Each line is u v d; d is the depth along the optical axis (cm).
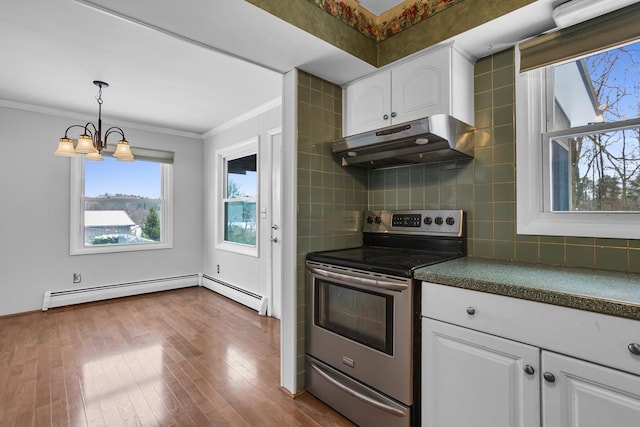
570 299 99
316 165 203
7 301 325
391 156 186
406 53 180
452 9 160
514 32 155
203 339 273
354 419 165
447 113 164
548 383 104
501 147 172
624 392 90
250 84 282
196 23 147
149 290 416
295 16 151
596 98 148
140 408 177
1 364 226
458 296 127
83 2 131
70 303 359
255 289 363
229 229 427
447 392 131
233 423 166
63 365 225
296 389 192
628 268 135
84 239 378
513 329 112
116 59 234
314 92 203
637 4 125
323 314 184
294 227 193
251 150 381
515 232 167
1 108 321
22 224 334
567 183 155
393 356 146
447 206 194
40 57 230
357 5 183
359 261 163
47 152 347
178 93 303
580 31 139
